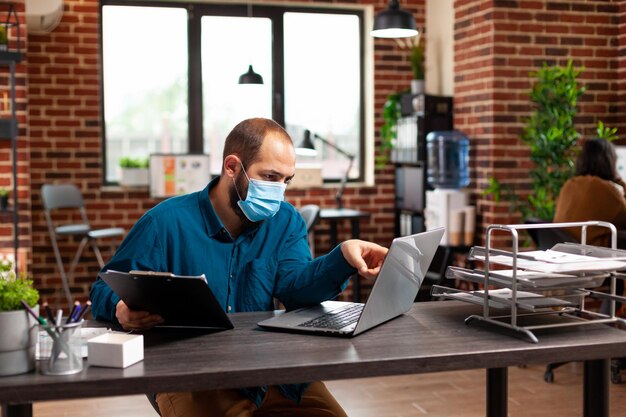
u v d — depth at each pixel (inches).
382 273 77.1
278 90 262.1
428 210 230.8
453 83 239.9
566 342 74.8
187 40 256.1
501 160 216.5
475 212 224.8
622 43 221.1
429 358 70.2
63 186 234.7
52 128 241.1
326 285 89.7
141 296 76.4
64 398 63.1
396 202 261.9
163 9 254.2
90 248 244.8
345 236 261.1
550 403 155.6
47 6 216.5
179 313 78.5
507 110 216.2
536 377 174.1
